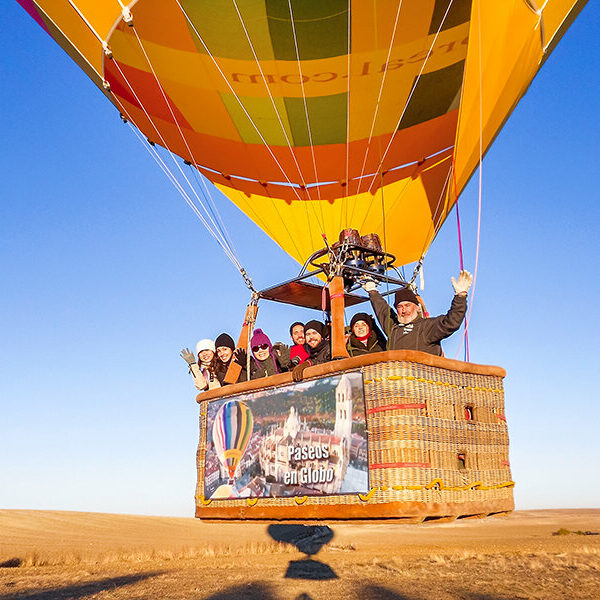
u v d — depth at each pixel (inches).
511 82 236.5
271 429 160.2
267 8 244.2
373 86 285.0
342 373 147.5
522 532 1574.8
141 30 251.0
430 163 340.2
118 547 706.8
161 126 316.8
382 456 135.6
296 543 836.6
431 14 243.8
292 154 333.4
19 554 528.1
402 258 343.0
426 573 378.3
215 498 171.9
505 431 162.7
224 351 276.5
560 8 212.4
